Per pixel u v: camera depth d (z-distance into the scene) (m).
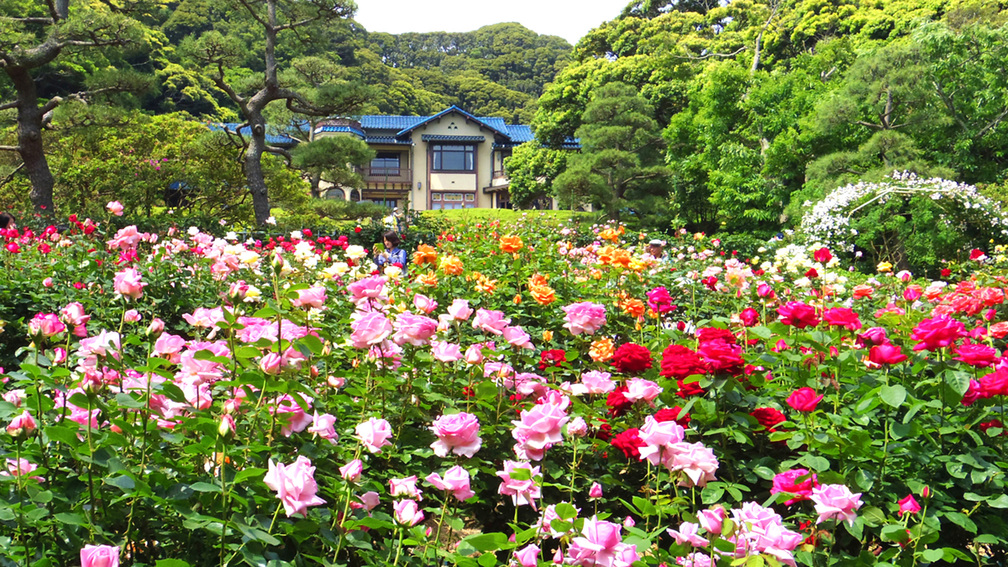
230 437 1.51
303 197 18.91
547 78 77.62
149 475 1.54
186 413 1.88
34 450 1.70
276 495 1.63
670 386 2.48
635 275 4.77
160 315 4.94
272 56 17.39
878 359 2.21
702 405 2.33
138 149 18.72
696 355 2.34
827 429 2.22
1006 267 6.93
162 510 1.64
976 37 18.72
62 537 1.58
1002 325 2.96
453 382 2.67
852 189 12.88
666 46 30.38
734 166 21.80
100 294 4.59
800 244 12.54
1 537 1.46
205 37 15.90
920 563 1.89
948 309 3.34
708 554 1.66
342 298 3.92
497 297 4.29
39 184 15.16
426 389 2.42
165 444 1.88
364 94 17.80
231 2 17.47
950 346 2.55
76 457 1.53
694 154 24.64
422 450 2.21
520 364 3.24
